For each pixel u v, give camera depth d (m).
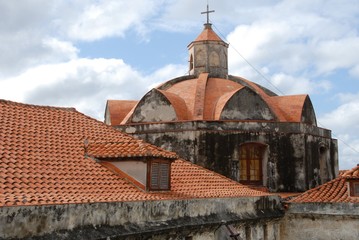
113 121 31.64
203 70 33.56
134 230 13.80
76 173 15.27
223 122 27.44
